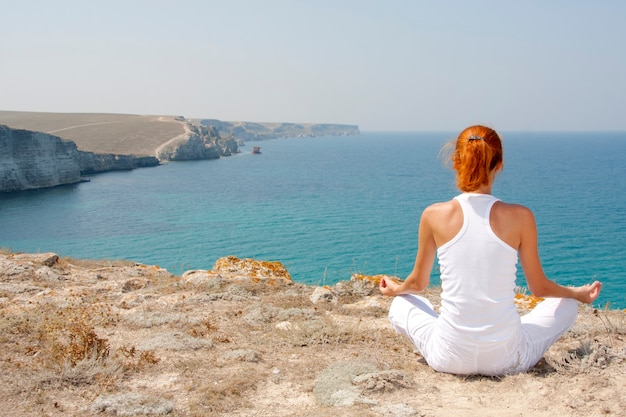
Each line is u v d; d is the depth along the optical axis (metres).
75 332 6.04
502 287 4.25
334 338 6.44
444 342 4.52
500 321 4.28
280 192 102.69
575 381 4.34
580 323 6.73
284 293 9.71
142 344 6.30
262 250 51.44
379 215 73.88
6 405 4.55
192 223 68.44
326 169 162.25
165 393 4.81
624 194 94.69
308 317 7.61
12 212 79.06
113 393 4.77
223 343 6.43
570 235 56.53
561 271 41.81
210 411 4.40
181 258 48.44
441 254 4.37
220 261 12.64
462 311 4.32
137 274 12.57
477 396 4.31
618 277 39.41
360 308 8.52
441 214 4.34
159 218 72.69
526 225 4.15
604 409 3.83
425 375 4.89
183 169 162.75
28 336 6.61
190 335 6.73
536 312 4.89
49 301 8.70
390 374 4.73
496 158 4.24
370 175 140.12
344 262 46.03
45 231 63.56
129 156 166.88
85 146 192.25
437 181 123.50
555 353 5.47
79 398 4.74
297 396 4.72
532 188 104.88
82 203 88.31
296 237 58.12
